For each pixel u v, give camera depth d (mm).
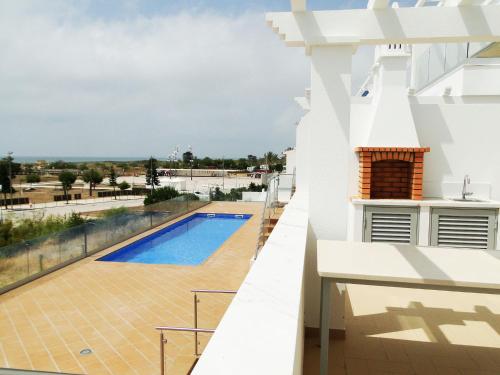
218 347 1285
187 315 6215
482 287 2355
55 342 5363
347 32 3529
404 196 7270
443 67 9125
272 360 1194
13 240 15867
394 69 6938
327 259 2826
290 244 2871
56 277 8328
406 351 3781
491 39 3373
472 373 3395
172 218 15828
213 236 14789
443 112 7086
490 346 3879
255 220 15492
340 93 3686
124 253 11320
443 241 6539
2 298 7082
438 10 3334
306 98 9477
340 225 3820
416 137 6930
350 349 3828
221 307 6543
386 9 3418
